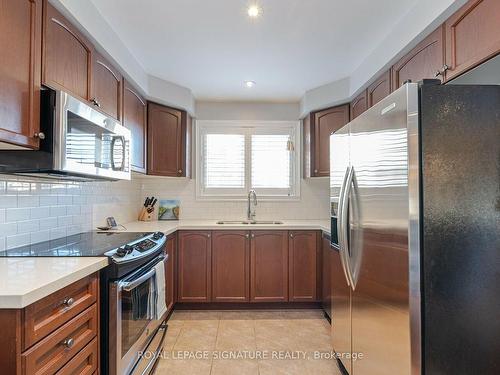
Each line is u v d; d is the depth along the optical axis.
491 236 1.27
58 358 1.15
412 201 1.25
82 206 2.44
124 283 1.56
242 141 3.84
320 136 3.34
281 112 3.84
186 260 3.18
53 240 2.01
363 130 1.64
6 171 1.48
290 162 3.84
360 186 1.68
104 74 2.11
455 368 1.26
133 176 3.30
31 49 1.37
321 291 3.20
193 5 1.89
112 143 1.99
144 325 1.88
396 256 1.34
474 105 1.28
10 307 0.96
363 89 2.76
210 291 3.19
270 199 3.82
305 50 2.47
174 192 3.77
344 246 1.79
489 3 1.37
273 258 3.21
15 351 0.96
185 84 3.23
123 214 3.26
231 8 1.93
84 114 1.63
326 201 3.83
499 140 1.28
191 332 2.69
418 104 1.26
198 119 3.80
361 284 1.67
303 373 2.08
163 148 3.21
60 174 1.69
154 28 2.15
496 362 1.26
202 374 2.07
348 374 1.91
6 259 1.44
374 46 2.41
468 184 1.27
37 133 1.40
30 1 1.37
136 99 2.76
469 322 1.26
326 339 2.57
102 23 1.99
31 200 1.86
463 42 1.54
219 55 2.56
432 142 1.26
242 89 3.37
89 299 1.37
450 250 1.26
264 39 2.30
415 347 1.25
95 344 1.43
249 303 3.24
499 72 1.54
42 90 1.44
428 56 1.82
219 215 3.79
